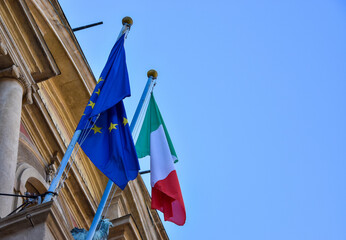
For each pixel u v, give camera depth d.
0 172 16.28
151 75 20.48
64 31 23.36
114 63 18.89
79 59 23.69
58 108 23.50
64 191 22.23
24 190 19.45
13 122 17.92
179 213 18.67
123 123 17.95
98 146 17.28
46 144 21.88
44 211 13.29
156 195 18.69
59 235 13.54
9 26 19.48
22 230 13.27
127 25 20.09
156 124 20.34
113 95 18.09
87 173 24.14
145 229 25.23
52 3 23.20
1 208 15.33
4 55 19.03
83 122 17.25
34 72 19.95
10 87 18.88
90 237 16.12
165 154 19.58
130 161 17.42
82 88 23.69
